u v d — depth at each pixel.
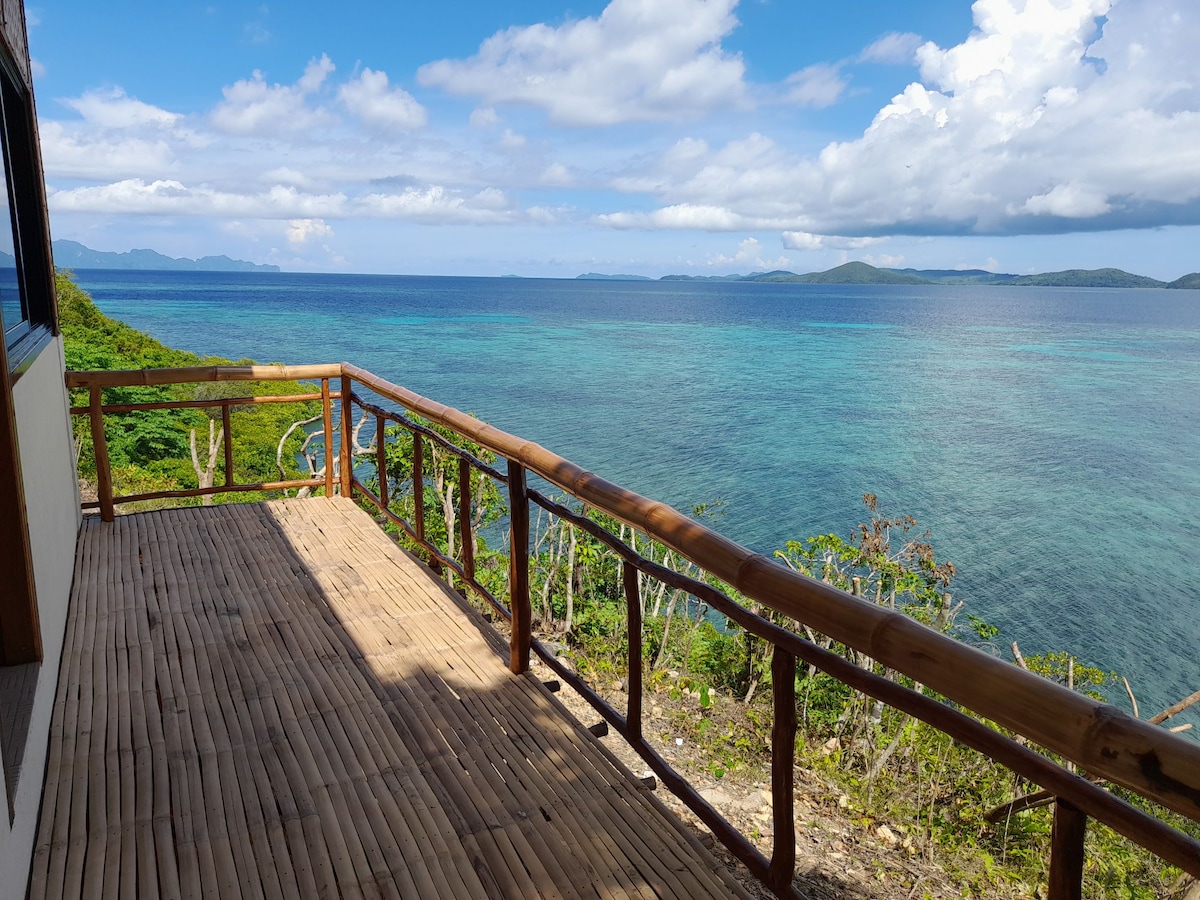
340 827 1.80
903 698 1.14
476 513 8.24
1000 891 3.37
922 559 7.09
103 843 1.73
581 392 41.62
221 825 1.79
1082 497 25.72
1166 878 4.07
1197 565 19.94
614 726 2.13
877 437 33.12
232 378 4.14
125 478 10.66
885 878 3.21
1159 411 41.44
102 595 3.10
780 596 1.34
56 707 2.29
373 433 16.64
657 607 6.61
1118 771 0.83
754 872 1.60
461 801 1.91
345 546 3.69
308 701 2.35
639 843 1.78
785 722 1.44
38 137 3.56
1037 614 16.80
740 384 46.50
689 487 24.67
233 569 3.39
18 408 2.29
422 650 2.70
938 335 85.19
